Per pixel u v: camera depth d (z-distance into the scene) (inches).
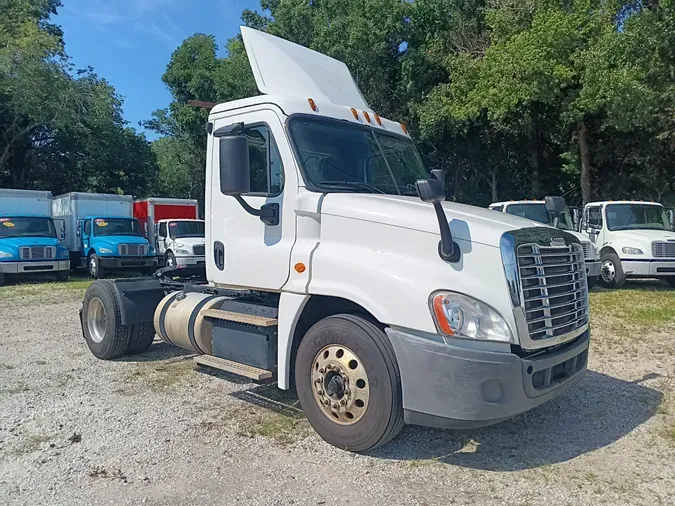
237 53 1125.7
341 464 163.3
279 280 187.6
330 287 170.7
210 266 217.8
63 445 177.2
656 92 747.4
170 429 189.2
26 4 1302.9
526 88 758.5
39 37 1117.1
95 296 278.7
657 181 989.8
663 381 240.8
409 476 156.3
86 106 1246.3
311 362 174.7
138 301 269.3
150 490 148.8
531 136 1000.2
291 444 177.2
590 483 152.3
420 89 968.9
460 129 970.7
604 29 760.3
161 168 1726.1
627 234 542.0
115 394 225.6
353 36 909.2
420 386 152.2
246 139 179.2
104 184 1446.9
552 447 175.8
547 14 757.9
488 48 840.9
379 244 167.9
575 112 776.9
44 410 207.5
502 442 179.5
